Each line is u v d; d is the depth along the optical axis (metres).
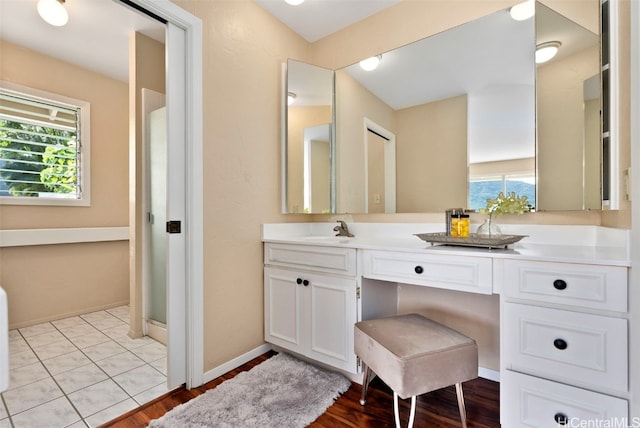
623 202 1.10
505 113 1.62
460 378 1.16
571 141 1.43
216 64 1.70
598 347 1.00
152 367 1.82
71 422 1.33
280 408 1.38
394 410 1.27
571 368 1.04
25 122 2.61
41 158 2.69
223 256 1.73
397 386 1.09
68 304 2.76
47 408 1.43
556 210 1.47
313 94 2.19
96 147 2.97
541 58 1.52
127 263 3.16
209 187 1.66
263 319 1.98
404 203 1.94
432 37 1.84
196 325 1.58
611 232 1.20
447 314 1.78
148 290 2.34
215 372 1.67
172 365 1.53
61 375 1.73
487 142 1.67
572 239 1.45
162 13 1.46
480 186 1.68
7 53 2.46
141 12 1.44
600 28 1.32
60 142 2.79
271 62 2.04
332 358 1.63
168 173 1.53
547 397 1.08
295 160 2.13
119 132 3.13
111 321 2.66
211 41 1.67
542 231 1.52
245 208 1.86
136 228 2.29
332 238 1.98
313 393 1.49
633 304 0.92
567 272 1.05
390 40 2.00
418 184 1.89
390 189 1.99
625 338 0.96
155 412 1.39
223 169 1.73
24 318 2.52
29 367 1.83
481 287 1.23
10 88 2.47
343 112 2.20
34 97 2.59
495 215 1.62
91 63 2.80
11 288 2.46
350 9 2.01
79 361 1.90
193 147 1.58
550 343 1.08
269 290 1.93
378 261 1.49
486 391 1.55
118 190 3.12
